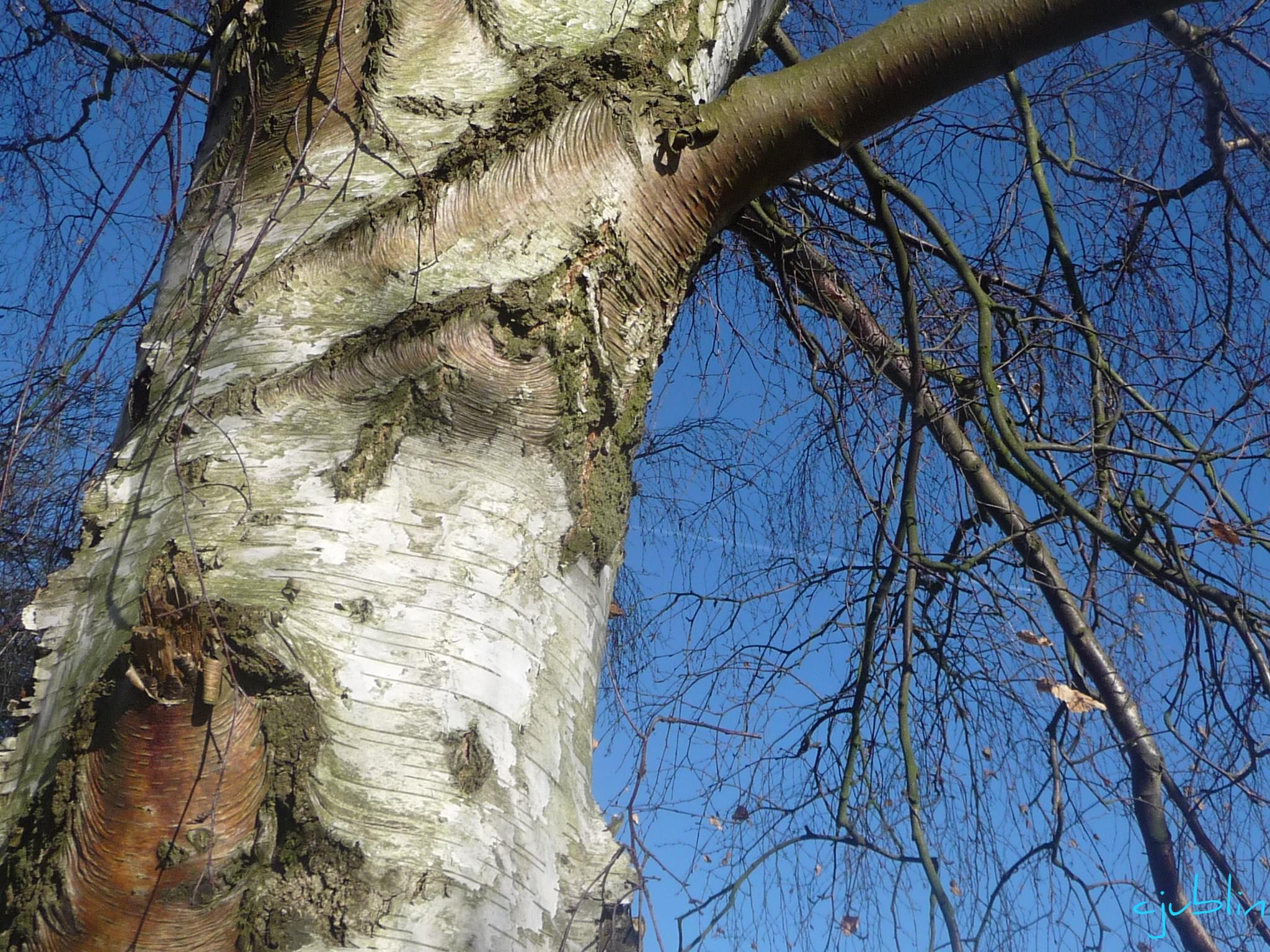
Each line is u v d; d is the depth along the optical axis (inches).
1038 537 135.7
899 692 114.1
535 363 71.0
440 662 62.1
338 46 77.2
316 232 74.1
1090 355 136.8
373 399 68.1
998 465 128.9
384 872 56.4
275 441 66.7
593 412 73.7
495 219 75.0
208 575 61.0
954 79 92.7
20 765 59.6
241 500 64.4
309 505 64.4
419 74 80.4
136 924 54.8
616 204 78.7
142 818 55.9
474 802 60.1
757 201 145.3
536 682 65.9
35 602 65.3
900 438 132.7
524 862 61.2
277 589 61.2
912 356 123.0
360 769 58.1
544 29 83.9
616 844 67.3
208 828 55.7
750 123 87.0
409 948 55.4
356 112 79.6
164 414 70.2
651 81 84.3
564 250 75.0
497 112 78.7
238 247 75.9
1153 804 118.3
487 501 67.7
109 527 67.0
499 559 66.6
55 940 55.0
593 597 73.1
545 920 61.5
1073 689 119.9
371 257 72.8
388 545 64.2
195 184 85.8
